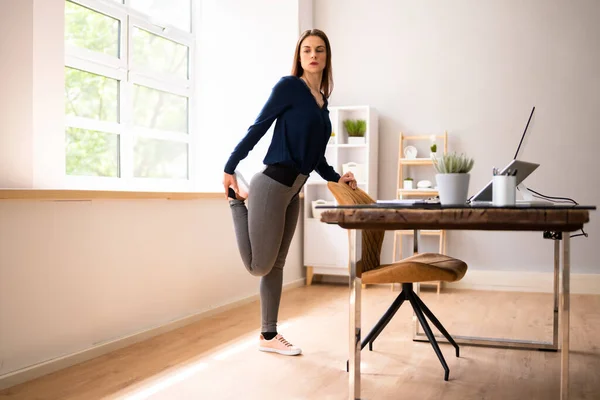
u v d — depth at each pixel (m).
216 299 4.12
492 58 5.30
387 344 3.19
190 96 4.88
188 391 2.39
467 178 1.97
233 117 4.91
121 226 3.14
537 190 5.18
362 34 5.70
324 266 5.40
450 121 5.43
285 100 2.78
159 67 4.52
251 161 4.91
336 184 2.30
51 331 2.68
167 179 4.55
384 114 5.62
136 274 3.27
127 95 4.10
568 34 5.11
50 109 2.82
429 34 5.49
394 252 5.28
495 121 5.30
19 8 2.58
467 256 5.36
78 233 2.84
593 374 2.65
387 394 2.37
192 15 4.91
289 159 2.78
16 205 2.49
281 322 3.77
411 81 5.54
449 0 5.42
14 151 2.56
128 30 4.11
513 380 2.56
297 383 2.51
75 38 3.71
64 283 2.75
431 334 2.63
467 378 2.58
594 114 5.04
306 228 5.46
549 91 5.15
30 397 2.31
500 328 3.61
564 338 1.96
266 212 2.80
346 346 3.14
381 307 4.30
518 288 5.19
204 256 3.97
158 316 3.46
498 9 5.28
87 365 2.77
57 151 2.87
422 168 5.49
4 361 2.45
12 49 2.55
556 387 2.46
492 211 1.72
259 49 4.98
